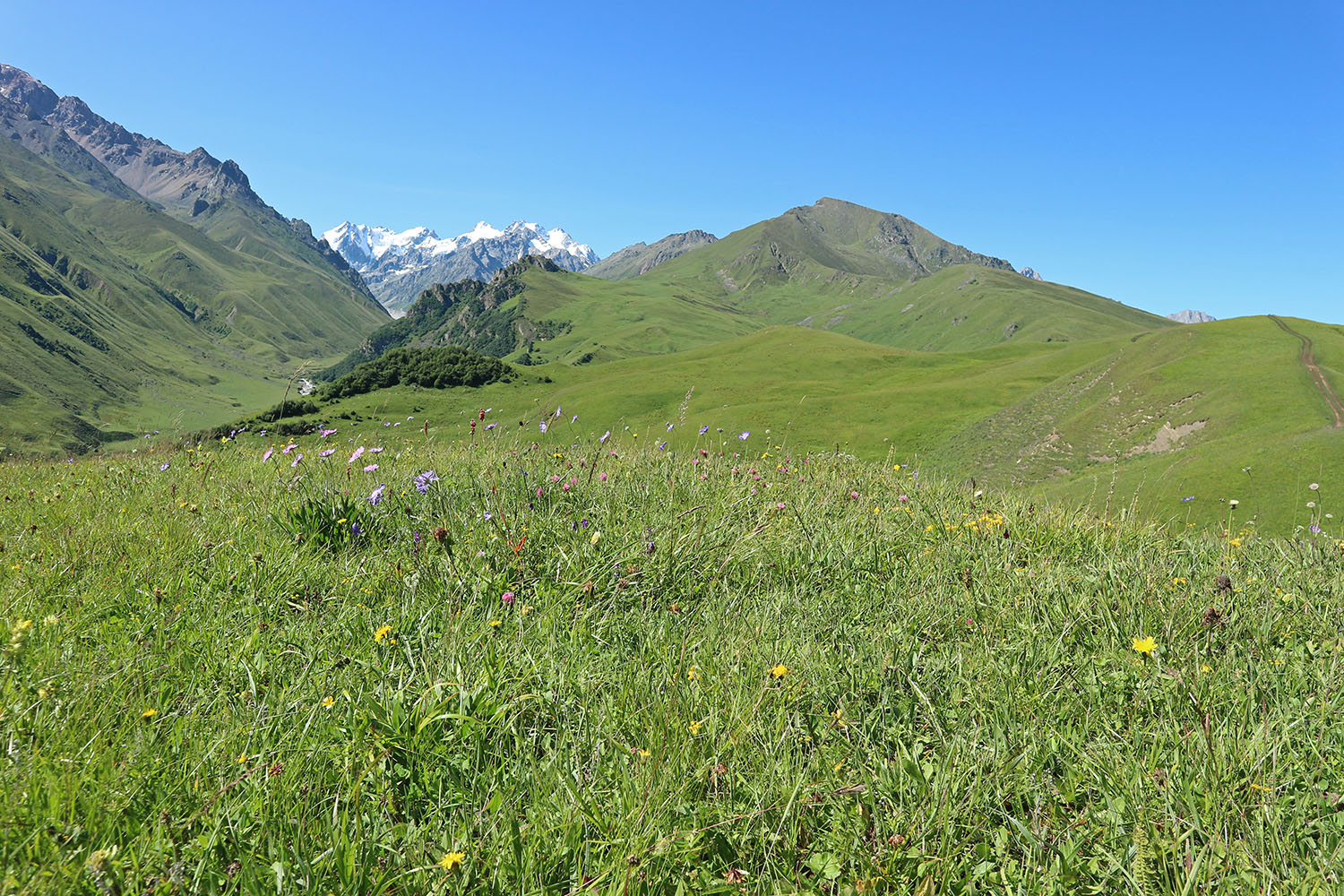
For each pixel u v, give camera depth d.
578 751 2.93
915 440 90.19
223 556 4.77
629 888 2.25
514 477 6.22
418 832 2.54
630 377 149.38
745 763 2.87
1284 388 70.62
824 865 2.46
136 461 9.42
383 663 3.42
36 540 5.07
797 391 131.12
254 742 2.87
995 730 3.04
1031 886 2.35
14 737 2.69
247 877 2.22
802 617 4.18
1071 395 89.69
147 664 3.35
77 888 2.14
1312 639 4.01
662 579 4.58
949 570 4.96
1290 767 2.78
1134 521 6.50
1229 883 2.26
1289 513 34.88
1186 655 3.60
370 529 5.25
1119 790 2.70
